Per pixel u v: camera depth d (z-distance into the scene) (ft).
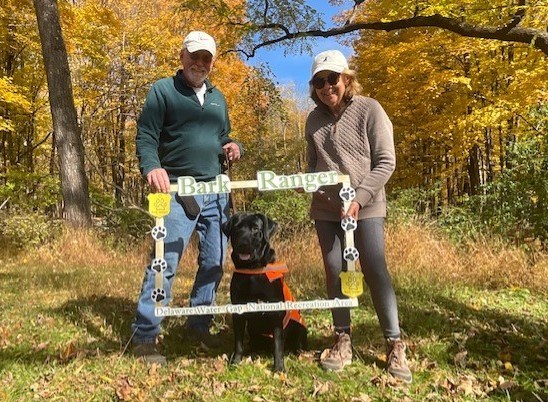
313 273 21.77
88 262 27.73
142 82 52.80
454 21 26.45
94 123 54.75
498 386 9.63
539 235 24.57
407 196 31.99
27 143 52.60
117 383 9.82
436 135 43.91
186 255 27.94
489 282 19.63
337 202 10.84
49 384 9.74
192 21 37.40
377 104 10.57
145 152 11.43
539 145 27.73
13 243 30.58
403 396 9.20
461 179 56.65
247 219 10.84
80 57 50.72
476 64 37.06
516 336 12.61
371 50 45.32
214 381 9.86
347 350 10.82
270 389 9.57
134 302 16.98
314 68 10.48
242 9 31.50
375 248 10.48
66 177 34.06
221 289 19.30
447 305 16.01
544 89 30.58
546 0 23.47
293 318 11.23
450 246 24.59
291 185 10.28
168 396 9.24
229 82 59.00
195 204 12.03
